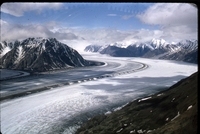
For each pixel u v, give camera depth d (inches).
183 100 1413.6
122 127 1433.3
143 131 1278.3
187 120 886.4
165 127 988.6
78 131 1566.2
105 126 1521.9
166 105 1525.6
